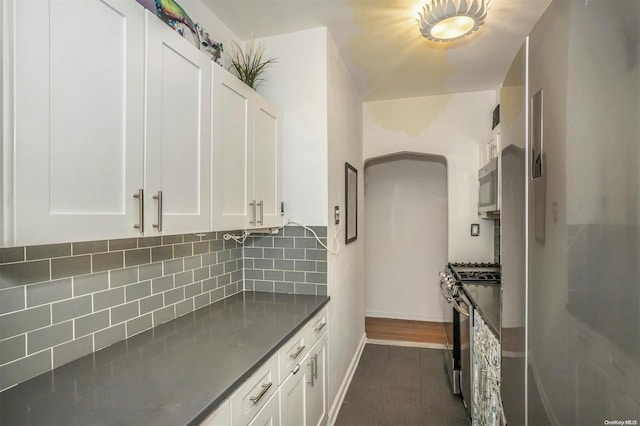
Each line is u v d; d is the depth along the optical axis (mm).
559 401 630
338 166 2430
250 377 1155
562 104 609
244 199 1681
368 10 1927
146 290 1490
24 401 934
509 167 957
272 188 2002
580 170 551
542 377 706
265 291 2244
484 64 2619
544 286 693
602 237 496
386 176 4488
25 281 1036
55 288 1120
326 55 2129
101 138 927
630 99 437
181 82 1246
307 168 2156
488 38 2227
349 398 2502
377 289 4527
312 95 2146
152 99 1104
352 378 2797
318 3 1864
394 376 2832
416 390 2605
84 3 881
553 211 649
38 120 773
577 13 555
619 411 461
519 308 858
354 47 2359
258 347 1312
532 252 758
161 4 1261
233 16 1986
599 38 497
